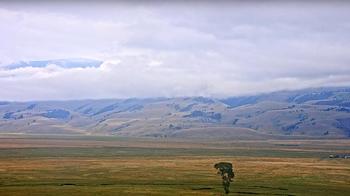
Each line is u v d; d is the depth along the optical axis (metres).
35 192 117.31
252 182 143.38
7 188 124.19
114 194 116.12
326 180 150.62
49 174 159.88
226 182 122.56
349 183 144.75
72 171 170.38
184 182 142.25
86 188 125.88
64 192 117.94
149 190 123.69
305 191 126.75
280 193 122.62
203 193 120.50
